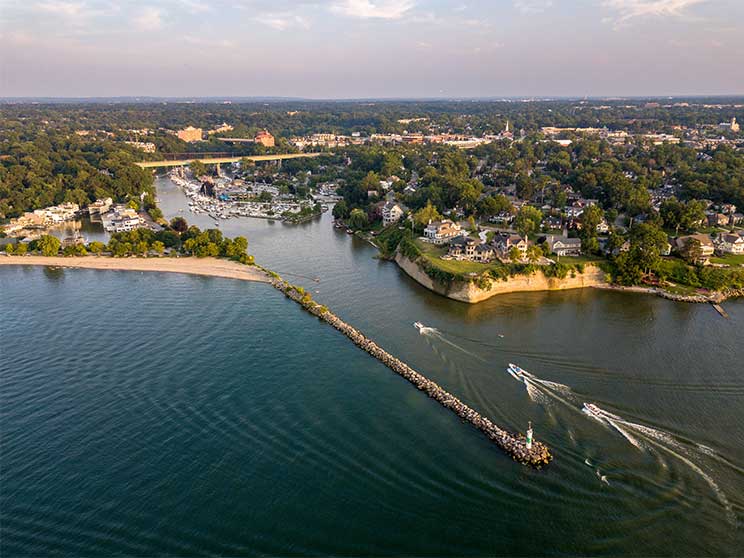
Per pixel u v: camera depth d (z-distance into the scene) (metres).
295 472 87.12
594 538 73.50
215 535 75.06
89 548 72.94
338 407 104.88
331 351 129.12
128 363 122.69
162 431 97.69
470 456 90.19
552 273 174.12
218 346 131.50
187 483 84.75
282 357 125.75
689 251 181.62
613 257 184.00
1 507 80.00
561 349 128.62
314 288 176.88
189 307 158.12
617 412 101.31
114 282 183.00
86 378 116.19
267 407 105.00
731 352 126.94
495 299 165.75
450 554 71.75
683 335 137.12
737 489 81.50
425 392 110.06
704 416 100.06
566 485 82.88
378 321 147.12
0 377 116.50
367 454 91.06
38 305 159.88
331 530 75.88
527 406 103.62
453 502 80.44
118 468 88.12
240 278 186.88
